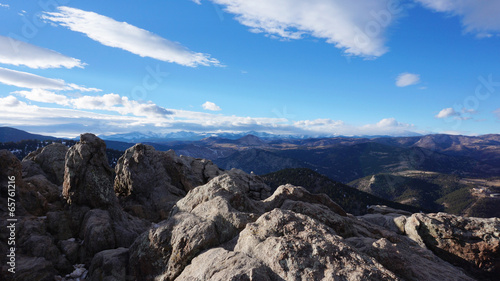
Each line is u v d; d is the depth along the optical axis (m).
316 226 13.26
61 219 20.06
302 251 11.24
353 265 10.35
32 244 15.70
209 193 19.38
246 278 9.90
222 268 11.12
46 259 15.62
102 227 18.36
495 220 19.55
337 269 10.25
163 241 15.12
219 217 15.88
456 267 18.58
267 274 10.62
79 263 17.31
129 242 19.20
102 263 15.48
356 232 19.08
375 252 12.98
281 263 10.87
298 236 12.39
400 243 19.34
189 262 13.80
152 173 31.45
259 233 13.16
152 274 14.59
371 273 9.81
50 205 21.33
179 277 12.62
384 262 12.56
